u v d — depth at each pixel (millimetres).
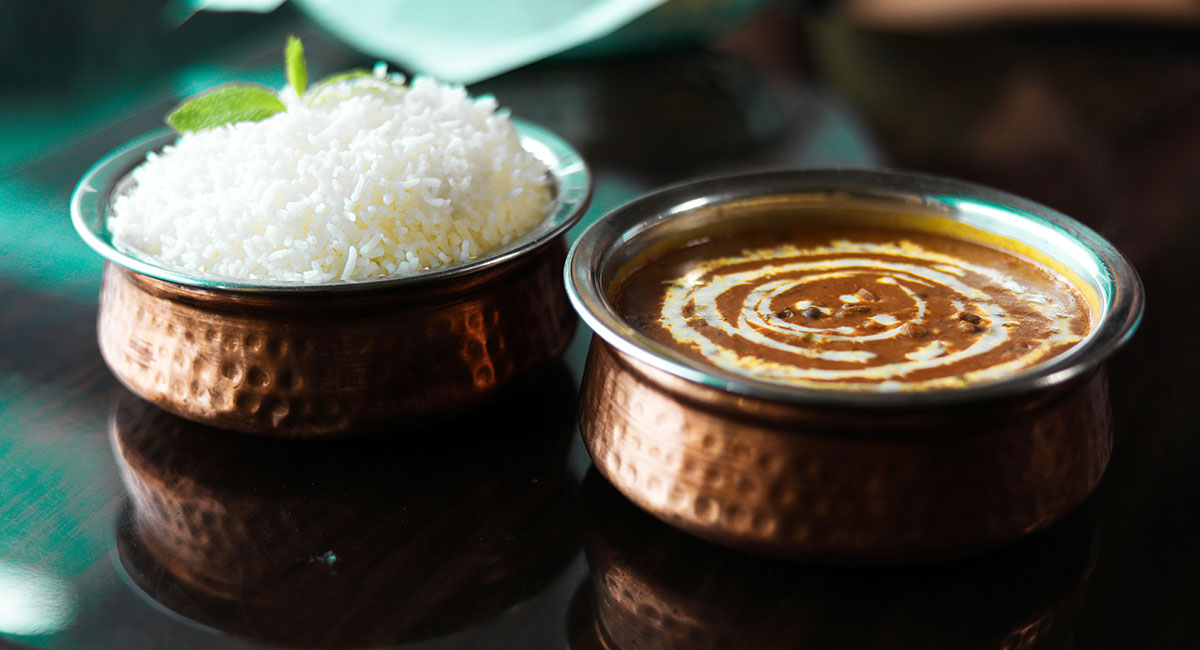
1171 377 633
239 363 578
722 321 578
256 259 581
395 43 876
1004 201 612
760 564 553
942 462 523
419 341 580
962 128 827
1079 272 586
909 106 855
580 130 830
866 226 631
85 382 639
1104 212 743
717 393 526
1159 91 864
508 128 640
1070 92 866
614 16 877
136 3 1396
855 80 899
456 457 597
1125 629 533
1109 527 567
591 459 590
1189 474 587
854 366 554
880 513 525
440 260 588
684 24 889
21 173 772
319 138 597
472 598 544
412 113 616
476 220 597
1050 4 1175
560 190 626
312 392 578
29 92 1396
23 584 551
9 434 610
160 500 580
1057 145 808
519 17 899
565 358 653
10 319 673
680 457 537
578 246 582
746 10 902
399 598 544
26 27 1369
